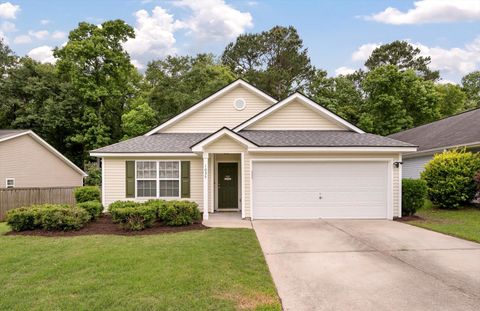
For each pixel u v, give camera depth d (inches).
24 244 342.3
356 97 1504.7
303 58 1738.4
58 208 420.2
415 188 514.9
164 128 664.4
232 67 1763.0
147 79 1531.7
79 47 1195.3
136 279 231.5
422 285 228.5
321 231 407.8
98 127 1250.6
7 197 649.6
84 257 285.9
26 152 903.7
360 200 510.6
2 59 1354.6
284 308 194.7
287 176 510.6
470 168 582.6
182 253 295.0
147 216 413.7
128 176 572.4
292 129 601.6
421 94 1342.3
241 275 243.6
